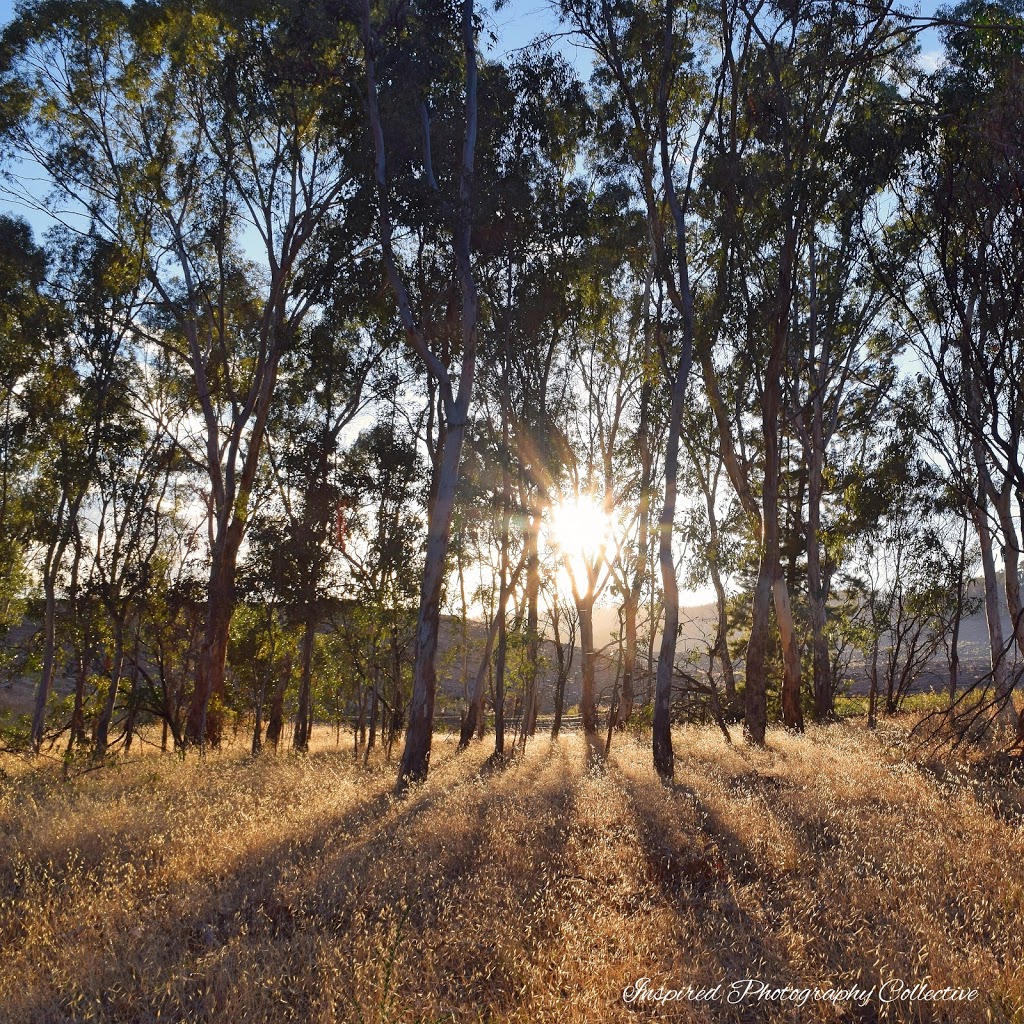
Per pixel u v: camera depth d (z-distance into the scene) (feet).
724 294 68.28
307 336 84.58
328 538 73.51
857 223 60.13
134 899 22.75
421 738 52.44
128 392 85.25
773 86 65.00
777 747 63.10
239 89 74.43
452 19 60.59
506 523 74.08
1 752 65.92
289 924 21.07
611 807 35.60
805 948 19.21
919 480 78.07
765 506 70.33
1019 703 77.15
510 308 71.72
